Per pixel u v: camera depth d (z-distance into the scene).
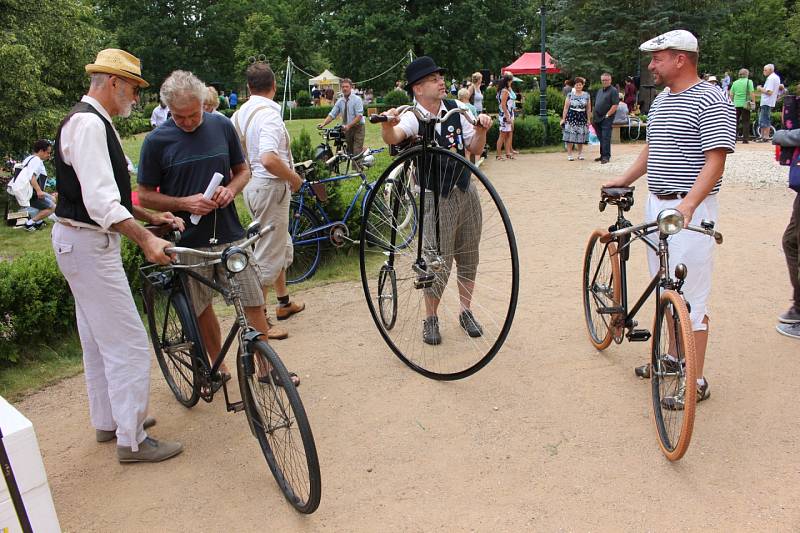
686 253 3.44
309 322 5.16
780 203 8.34
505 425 3.50
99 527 2.84
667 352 3.26
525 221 8.10
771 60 33.06
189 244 3.60
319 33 40.03
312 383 4.09
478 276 5.89
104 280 3.10
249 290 3.78
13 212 10.67
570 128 13.41
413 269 4.04
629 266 6.05
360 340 4.73
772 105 15.88
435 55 38.12
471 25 37.75
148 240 2.93
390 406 3.76
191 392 3.80
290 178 4.30
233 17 52.16
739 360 4.11
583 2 26.94
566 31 28.09
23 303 4.57
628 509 2.79
